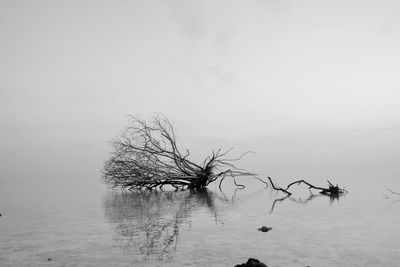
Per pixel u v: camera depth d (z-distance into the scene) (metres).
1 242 9.72
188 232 10.73
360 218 12.55
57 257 8.13
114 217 14.16
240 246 8.81
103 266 7.39
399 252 7.99
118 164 30.97
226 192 27.66
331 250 8.27
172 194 26.58
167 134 31.48
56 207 17.92
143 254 8.23
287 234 10.13
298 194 23.97
